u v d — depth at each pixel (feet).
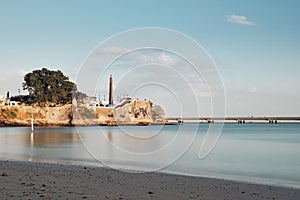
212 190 35.94
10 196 26.94
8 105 331.98
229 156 83.92
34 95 334.44
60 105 338.13
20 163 55.11
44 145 115.24
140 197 29.84
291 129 327.88
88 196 28.76
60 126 319.47
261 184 42.37
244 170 59.31
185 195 32.22
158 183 39.09
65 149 98.02
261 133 233.76
